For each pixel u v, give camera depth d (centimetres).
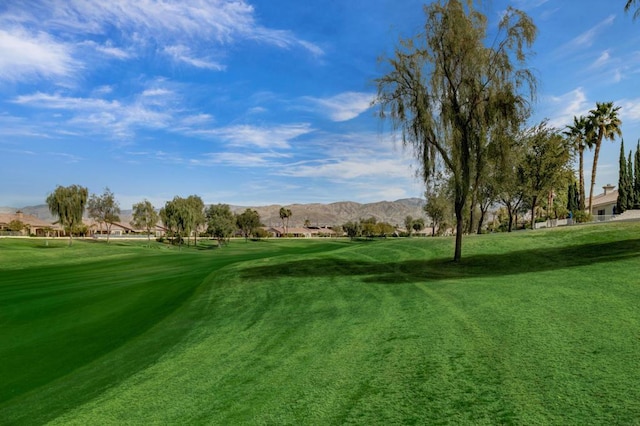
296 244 9425
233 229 9469
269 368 693
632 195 5388
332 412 500
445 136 1936
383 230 13288
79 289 1945
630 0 1716
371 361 672
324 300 1288
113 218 8488
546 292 1061
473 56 1839
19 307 1514
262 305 1298
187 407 564
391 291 1335
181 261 3700
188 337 976
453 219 6188
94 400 623
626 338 647
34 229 11656
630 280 1116
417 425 444
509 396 488
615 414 420
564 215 6831
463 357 640
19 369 828
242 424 493
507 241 2473
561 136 3994
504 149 1983
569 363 567
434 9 1880
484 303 1004
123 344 973
